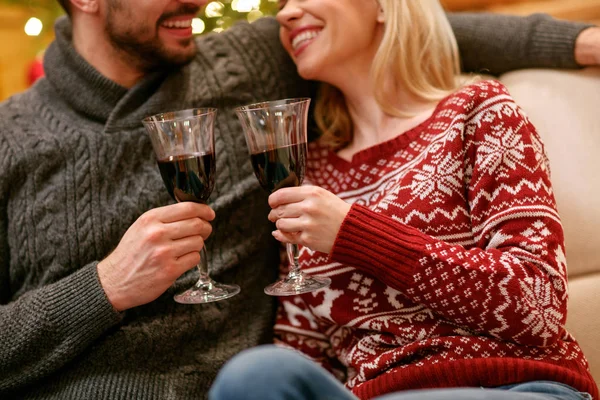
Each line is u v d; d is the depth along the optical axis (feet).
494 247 4.15
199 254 4.25
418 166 4.44
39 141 4.77
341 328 4.85
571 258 5.00
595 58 5.22
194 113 3.93
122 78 5.21
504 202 4.14
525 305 3.85
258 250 5.15
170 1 4.80
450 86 5.08
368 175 4.77
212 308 4.85
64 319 4.26
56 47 5.09
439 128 4.48
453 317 4.04
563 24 5.40
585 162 5.06
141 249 4.12
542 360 4.07
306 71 4.96
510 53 5.54
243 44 5.48
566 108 5.21
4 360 4.29
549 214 4.08
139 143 4.87
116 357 4.55
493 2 9.36
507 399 3.38
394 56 4.80
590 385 3.97
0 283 4.79
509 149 4.21
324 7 4.76
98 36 5.03
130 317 4.72
